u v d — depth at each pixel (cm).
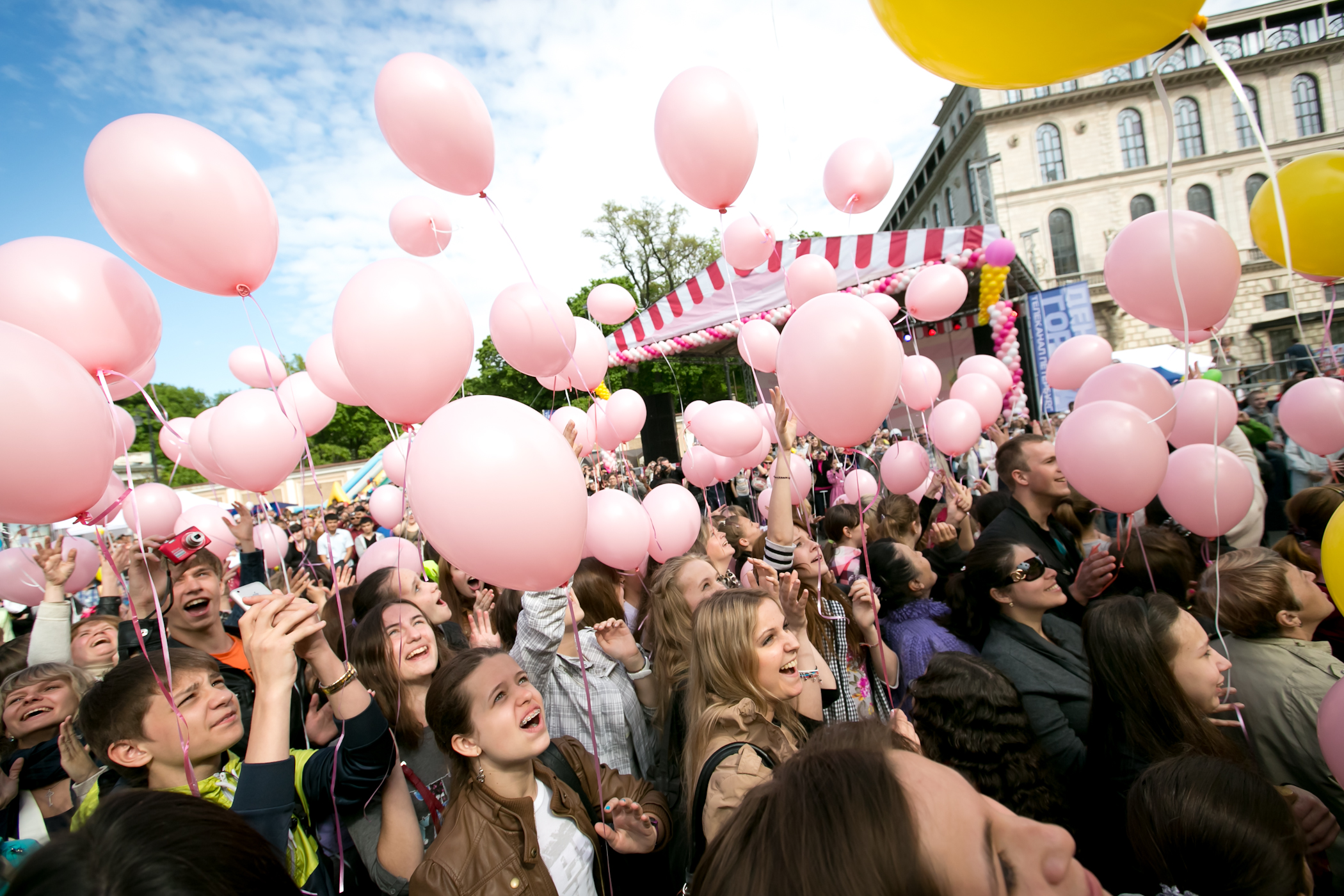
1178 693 167
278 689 140
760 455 424
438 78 225
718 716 167
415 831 170
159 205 168
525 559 155
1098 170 3262
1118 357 1285
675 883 200
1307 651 187
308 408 332
